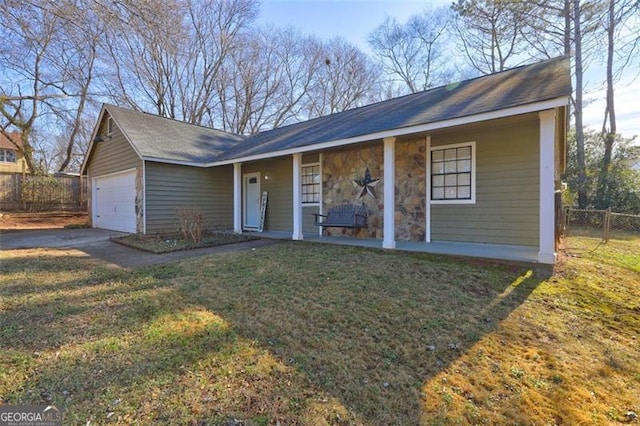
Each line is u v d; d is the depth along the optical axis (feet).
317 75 83.66
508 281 15.35
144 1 20.24
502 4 50.01
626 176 47.34
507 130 21.43
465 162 23.18
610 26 32.99
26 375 7.66
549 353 9.55
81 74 39.32
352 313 11.69
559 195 25.45
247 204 38.81
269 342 9.49
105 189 39.65
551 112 16.21
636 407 7.46
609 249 25.93
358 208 28.53
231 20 71.87
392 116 24.30
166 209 33.14
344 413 6.73
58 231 36.24
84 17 19.88
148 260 20.11
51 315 11.15
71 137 67.56
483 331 10.64
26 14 20.03
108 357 8.50
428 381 7.98
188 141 38.63
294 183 27.32
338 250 22.26
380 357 8.95
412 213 25.55
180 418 6.39
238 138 48.62
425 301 12.91
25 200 50.06
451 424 6.61
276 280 15.46
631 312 12.74
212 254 21.81
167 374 7.79
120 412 6.51
